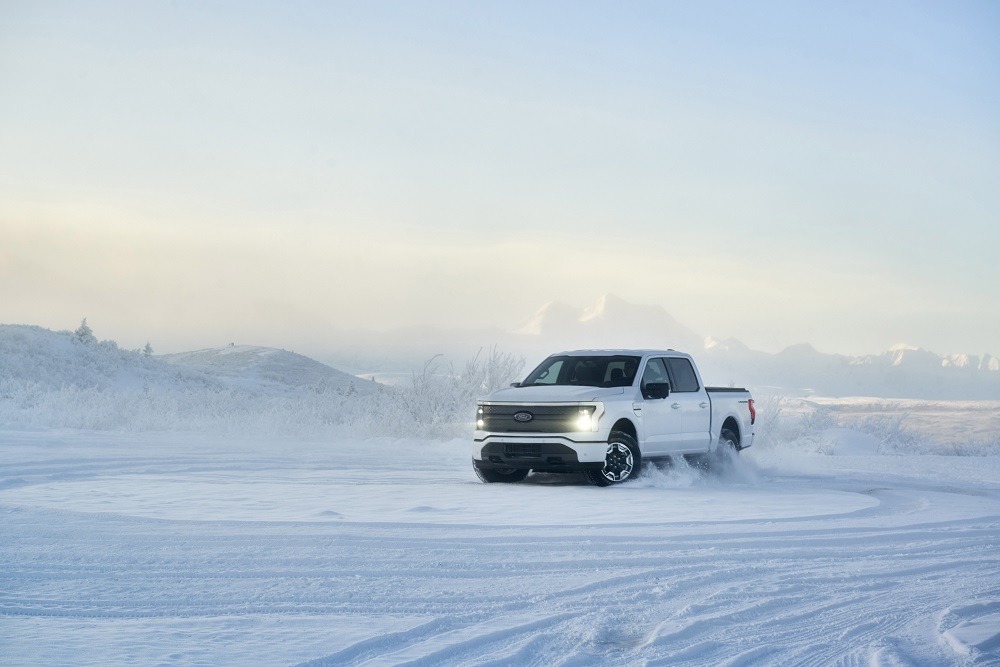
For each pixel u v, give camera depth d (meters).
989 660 6.00
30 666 5.49
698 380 17.88
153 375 95.06
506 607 7.28
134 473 17.28
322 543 9.80
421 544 9.84
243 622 6.65
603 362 16.88
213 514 11.73
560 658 5.98
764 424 29.27
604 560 9.21
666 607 7.43
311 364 191.25
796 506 13.41
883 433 31.64
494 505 12.89
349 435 28.53
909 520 12.32
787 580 8.48
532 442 15.54
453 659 5.89
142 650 5.87
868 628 6.86
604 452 15.43
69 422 30.36
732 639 6.54
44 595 7.44
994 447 29.86
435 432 28.00
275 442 25.97
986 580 8.58
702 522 11.70
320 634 6.32
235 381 110.19
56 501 12.91
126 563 8.71
